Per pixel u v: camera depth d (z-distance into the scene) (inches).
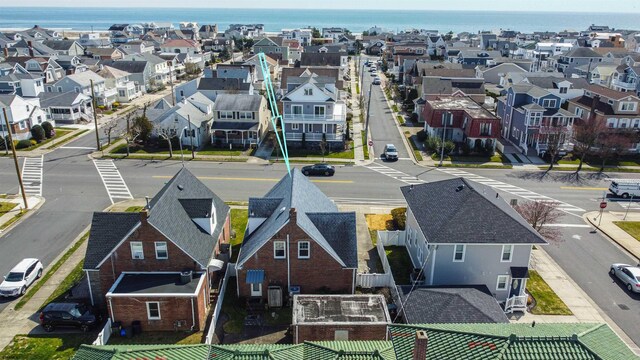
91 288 1259.8
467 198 1386.6
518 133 2773.1
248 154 2576.3
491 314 1090.7
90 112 3417.8
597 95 2994.6
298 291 1289.4
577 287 1391.5
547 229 1640.0
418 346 746.2
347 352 853.8
